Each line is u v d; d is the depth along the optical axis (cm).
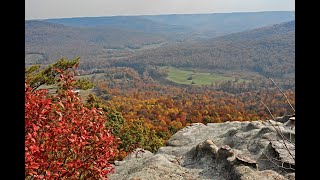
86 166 449
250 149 704
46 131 425
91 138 482
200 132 910
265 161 622
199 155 667
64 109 473
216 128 934
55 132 422
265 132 734
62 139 447
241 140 764
